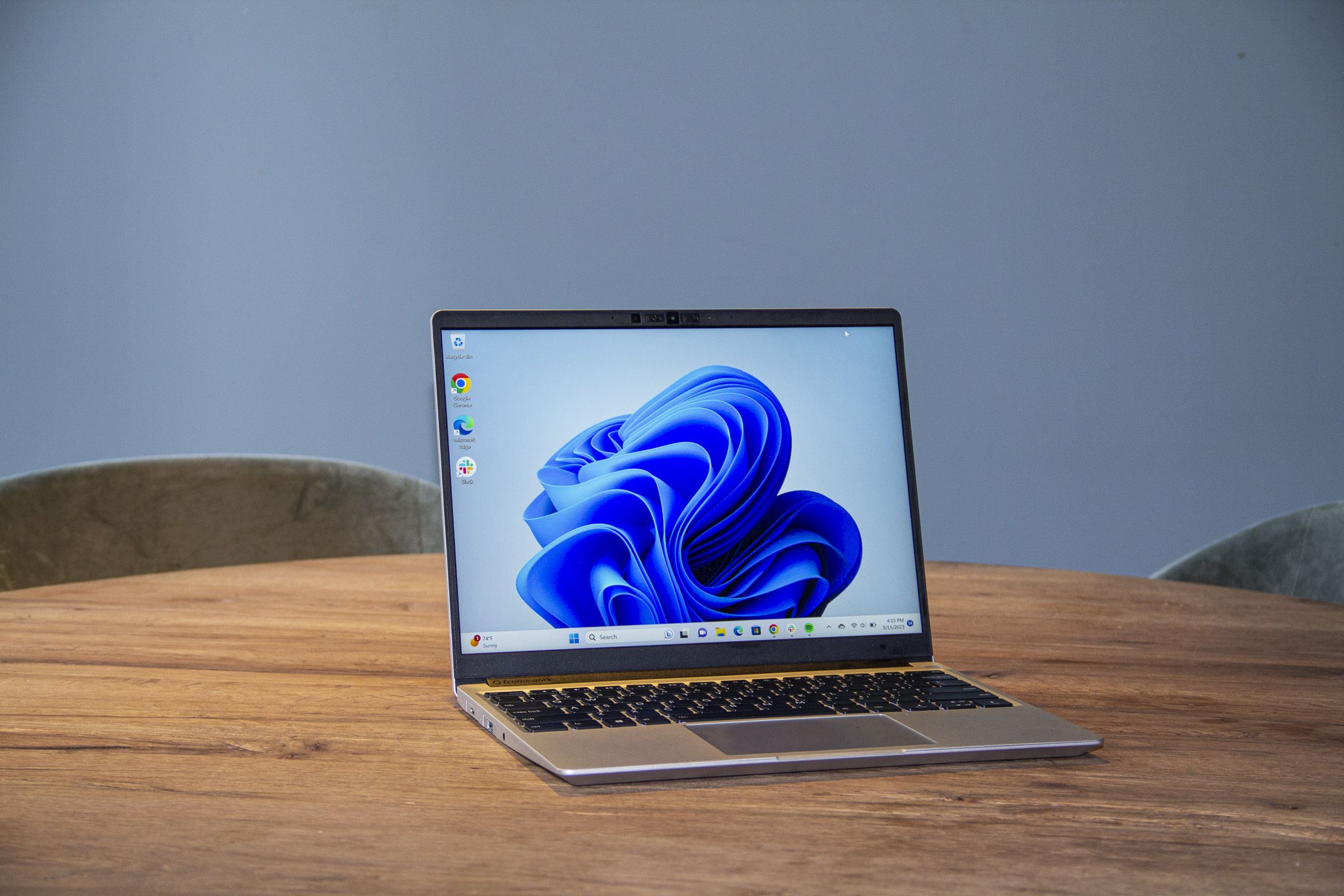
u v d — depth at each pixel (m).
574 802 0.58
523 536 0.83
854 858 0.51
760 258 2.95
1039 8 2.81
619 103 2.96
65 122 3.09
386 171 3.02
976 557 2.94
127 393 3.13
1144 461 2.87
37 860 0.49
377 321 3.04
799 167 2.92
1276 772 0.64
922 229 2.89
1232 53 2.78
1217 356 2.83
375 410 3.05
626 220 2.98
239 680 0.82
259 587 1.21
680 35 2.93
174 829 0.53
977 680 0.85
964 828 0.55
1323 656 0.94
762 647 0.85
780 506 0.89
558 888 0.47
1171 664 0.91
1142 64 2.80
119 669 0.85
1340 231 2.79
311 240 3.05
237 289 3.08
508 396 0.86
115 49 3.06
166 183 3.08
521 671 0.80
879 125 2.89
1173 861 0.51
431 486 1.75
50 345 3.14
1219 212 2.81
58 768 0.62
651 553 0.85
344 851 0.51
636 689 0.78
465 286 3.02
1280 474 2.83
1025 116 2.84
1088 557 2.90
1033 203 2.85
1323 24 2.75
